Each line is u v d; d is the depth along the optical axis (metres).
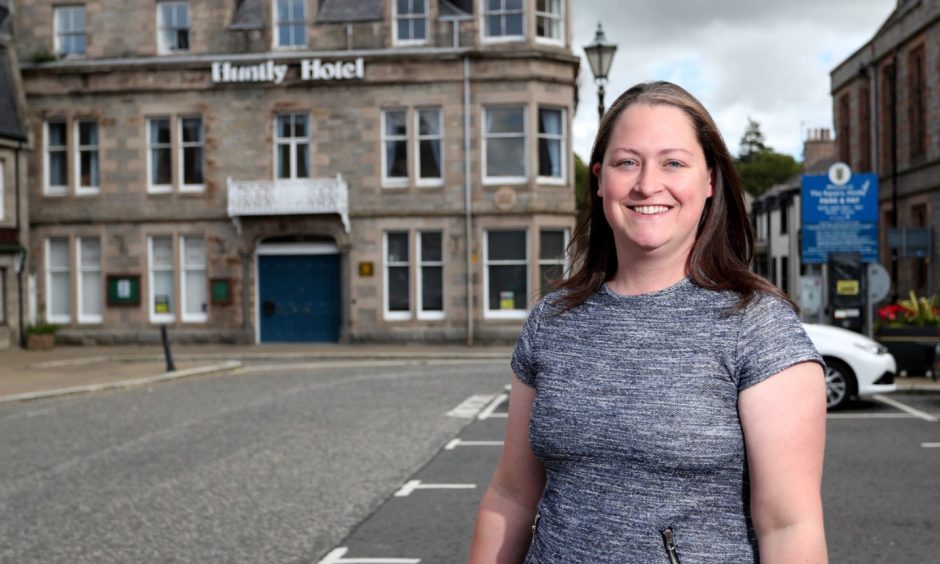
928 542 6.22
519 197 27.16
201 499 7.77
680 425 1.82
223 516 7.18
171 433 11.50
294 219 28.00
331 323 28.39
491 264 27.45
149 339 28.66
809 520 1.76
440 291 27.70
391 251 27.86
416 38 27.89
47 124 29.28
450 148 27.42
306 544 6.36
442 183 27.48
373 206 27.70
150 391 16.81
